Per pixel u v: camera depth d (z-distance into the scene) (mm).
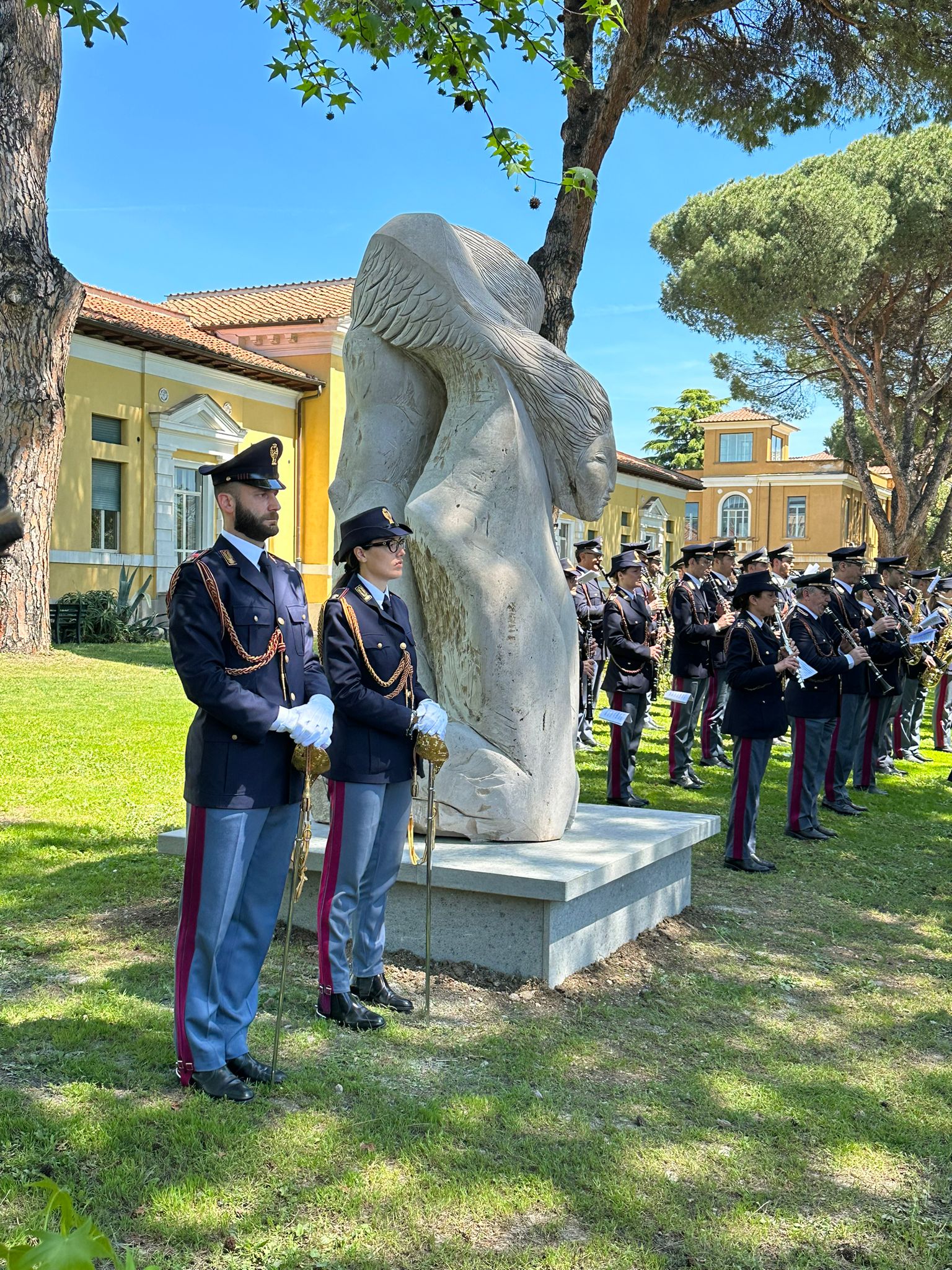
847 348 28734
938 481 30453
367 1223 2977
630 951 5398
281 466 28047
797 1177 3406
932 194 24859
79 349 21906
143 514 23625
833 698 8344
